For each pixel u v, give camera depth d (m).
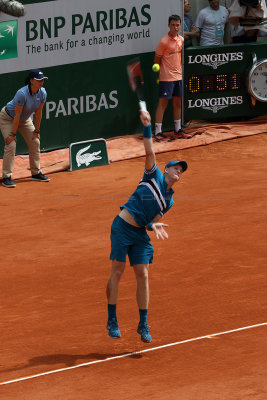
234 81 51.22
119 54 47.47
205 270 25.59
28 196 37.31
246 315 21.28
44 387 17.02
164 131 49.94
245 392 15.88
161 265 26.28
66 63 45.47
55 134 45.94
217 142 47.78
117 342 19.88
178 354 18.66
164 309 22.11
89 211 34.28
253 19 52.00
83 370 18.00
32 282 25.45
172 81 46.94
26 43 43.50
